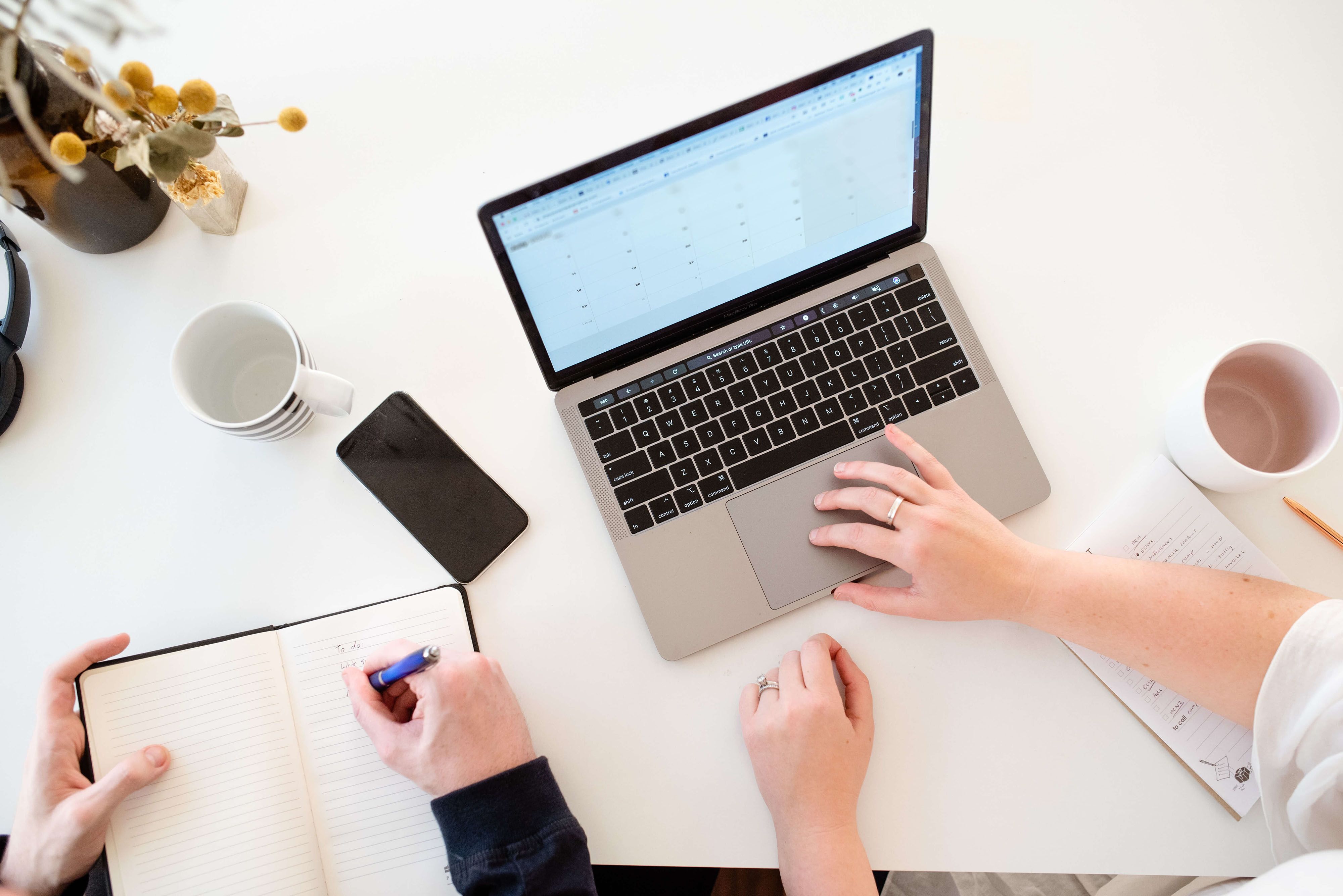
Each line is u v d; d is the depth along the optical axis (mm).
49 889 670
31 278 787
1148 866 703
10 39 540
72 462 766
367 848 703
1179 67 838
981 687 733
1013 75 838
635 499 738
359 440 761
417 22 839
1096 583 688
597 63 838
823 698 697
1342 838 652
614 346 733
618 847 718
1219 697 670
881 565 744
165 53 826
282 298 799
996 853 709
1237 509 756
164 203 796
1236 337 795
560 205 615
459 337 796
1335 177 816
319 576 756
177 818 681
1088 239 816
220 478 766
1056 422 784
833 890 656
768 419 751
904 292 771
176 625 748
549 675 744
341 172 819
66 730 679
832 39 844
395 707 729
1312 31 838
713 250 693
